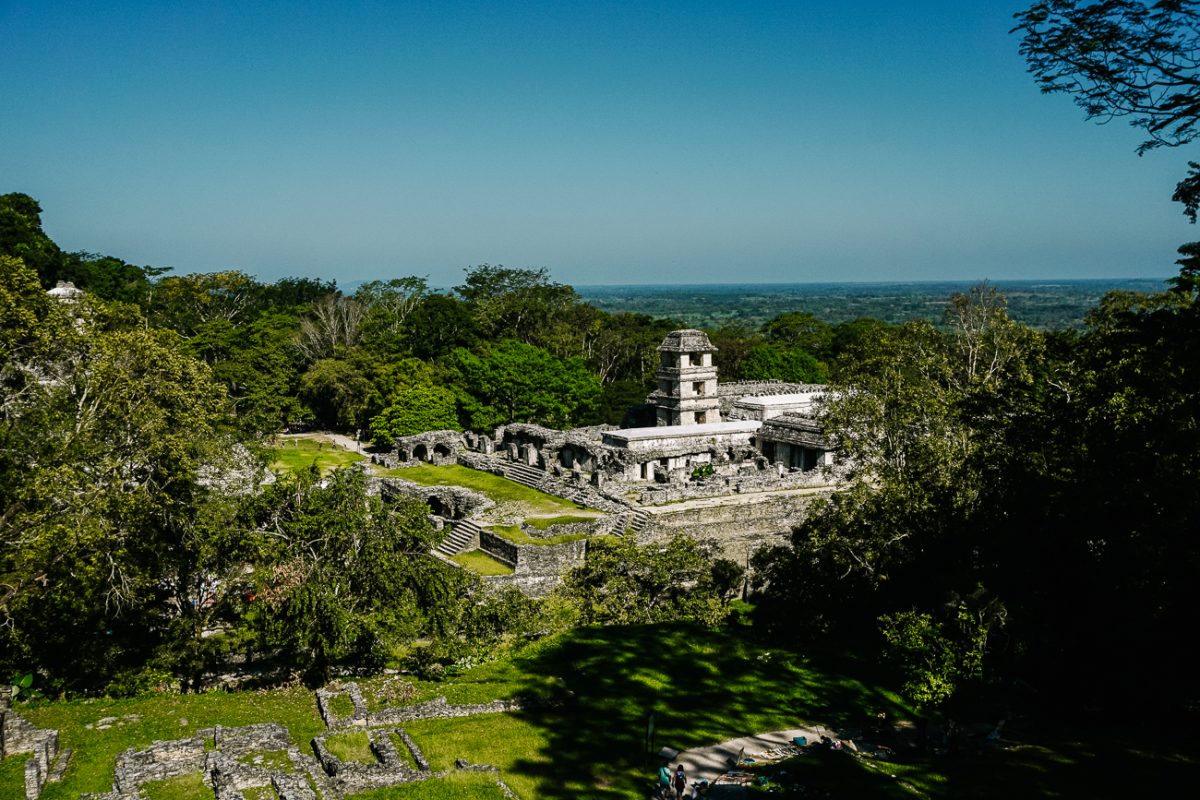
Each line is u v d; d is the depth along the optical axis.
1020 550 36.41
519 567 52.62
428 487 65.44
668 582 49.41
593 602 48.56
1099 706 36.28
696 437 82.19
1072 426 35.38
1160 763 28.88
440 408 95.69
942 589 41.19
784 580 49.25
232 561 41.78
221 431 47.78
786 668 42.88
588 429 88.06
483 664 41.53
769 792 28.39
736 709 37.44
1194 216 27.66
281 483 40.66
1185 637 32.38
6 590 36.97
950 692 31.89
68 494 34.19
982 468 41.94
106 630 39.28
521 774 30.19
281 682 38.84
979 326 69.19
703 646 45.38
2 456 34.50
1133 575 32.66
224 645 38.94
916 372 58.44
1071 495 33.94
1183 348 27.55
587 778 30.17
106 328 46.47
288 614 37.28
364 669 40.41
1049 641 36.44
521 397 103.06
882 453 54.12
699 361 90.25
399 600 38.91
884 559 44.59
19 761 27.38
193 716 33.78
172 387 40.00
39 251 95.12
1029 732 34.53
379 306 141.12
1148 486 30.62
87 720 32.88
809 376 136.25
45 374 38.66
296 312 143.75
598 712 36.41
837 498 47.06
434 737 32.75
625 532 57.41
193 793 26.89
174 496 41.44
